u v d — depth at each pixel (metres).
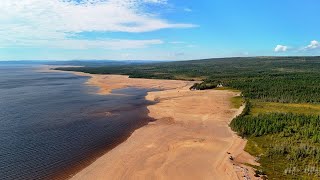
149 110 69.25
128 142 45.53
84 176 33.66
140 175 33.59
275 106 67.69
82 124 56.16
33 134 49.47
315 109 64.00
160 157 38.91
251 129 48.53
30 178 33.31
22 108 71.06
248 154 39.41
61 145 44.12
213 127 53.53
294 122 51.06
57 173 34.59
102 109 70.38
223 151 40.66
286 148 39.81
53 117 61.59
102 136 48.72
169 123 57.19
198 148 42.06
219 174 33.31
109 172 34.56
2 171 35.03
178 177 32.94
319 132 45.41
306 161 36.19
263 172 33.41
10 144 44.34
